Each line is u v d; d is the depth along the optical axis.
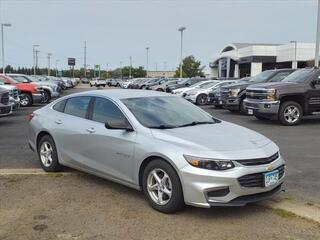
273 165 5.32
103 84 75.88
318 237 4.73
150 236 4.73
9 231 4.86
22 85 22.92
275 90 13.92
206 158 5.01
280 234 4.81
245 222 5.14
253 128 13.52
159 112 6.27
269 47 70.25
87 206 5.68
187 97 25.55
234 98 18.31
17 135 11.82
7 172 7.47
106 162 6.20
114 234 4.79
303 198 6.04
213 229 4.93
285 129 13.27
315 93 14.20
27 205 5.71
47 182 6.81
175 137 5.44
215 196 5.00
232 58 80.38
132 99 6.47
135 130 5.82
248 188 5.06
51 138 7.32
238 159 5.04
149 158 5.55
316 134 12.15
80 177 7.09
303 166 8.01
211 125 6.20
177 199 5.21
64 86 47.53
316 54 27.36
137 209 5.56
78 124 6.74
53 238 4.68
